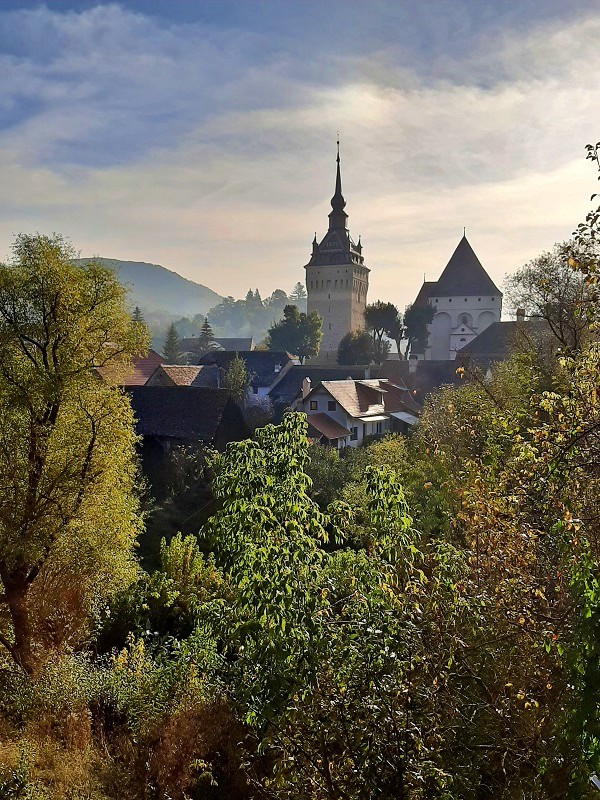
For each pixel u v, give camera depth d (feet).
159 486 101.60
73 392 53.16
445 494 41.11
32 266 53.47
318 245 383.65
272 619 19.31
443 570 22.36
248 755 27.43
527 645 22.56
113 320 56.70
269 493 22.38
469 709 22.26
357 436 156.66
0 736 30.86
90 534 53.11
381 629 18.76
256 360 244.63
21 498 51.72
